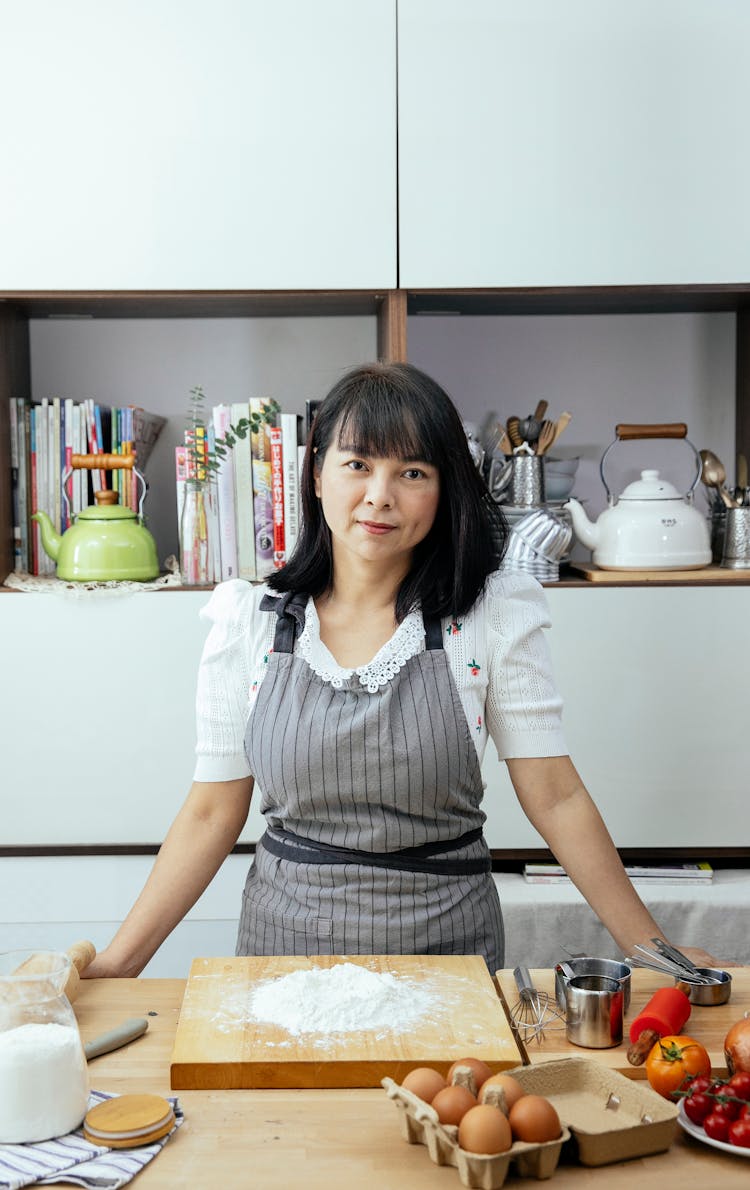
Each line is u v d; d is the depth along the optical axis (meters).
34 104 2.36
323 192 2.38
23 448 2.55
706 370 2.80
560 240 2.40
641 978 1.24
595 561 2.57
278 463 2.48
